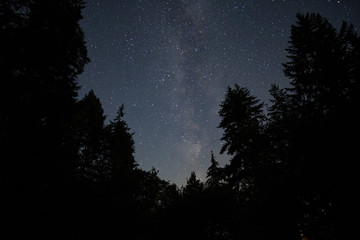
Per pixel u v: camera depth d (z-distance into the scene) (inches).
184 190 381.1
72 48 369.7
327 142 263.1
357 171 241.3
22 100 287.9
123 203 255.3
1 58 289.7
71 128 379.2
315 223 267.7
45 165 263.4
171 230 309.0
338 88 437.1
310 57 550.6
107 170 653.3
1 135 249.9
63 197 232.8
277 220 284.8
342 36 515.5
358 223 235.6
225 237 346.6
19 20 321.7
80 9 402.0
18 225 198.7
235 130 687.1
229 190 402.9
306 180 273.1
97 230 223.0
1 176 227.3
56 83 337.4
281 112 561.6
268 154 488.7
